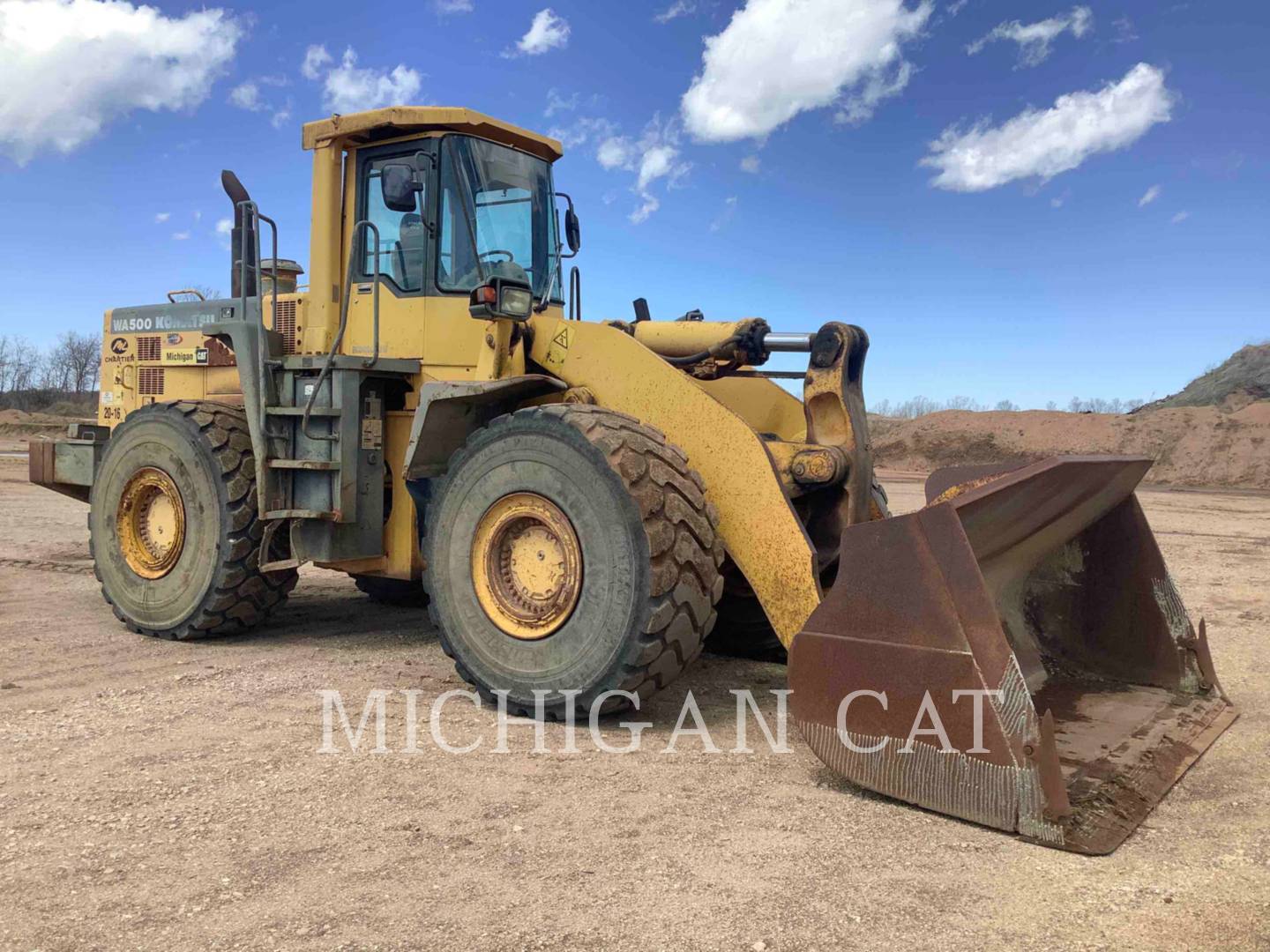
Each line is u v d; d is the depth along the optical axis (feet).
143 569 18.53
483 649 13.52
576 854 8.93
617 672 12.29
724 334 16.28
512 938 7.43
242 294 17.92
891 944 7.39
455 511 13.99
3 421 119.96
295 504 17.26
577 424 12.82
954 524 9.93
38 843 9.04
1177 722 12.41
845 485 14.02
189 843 9.07
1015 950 7.32
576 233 19.16
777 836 9.40
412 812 9.87
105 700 13.85
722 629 17.52
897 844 9.23
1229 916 7.86
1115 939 7.50
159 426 18.31
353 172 17.78
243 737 12.19
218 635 18.15
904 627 10.17
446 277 16.76
